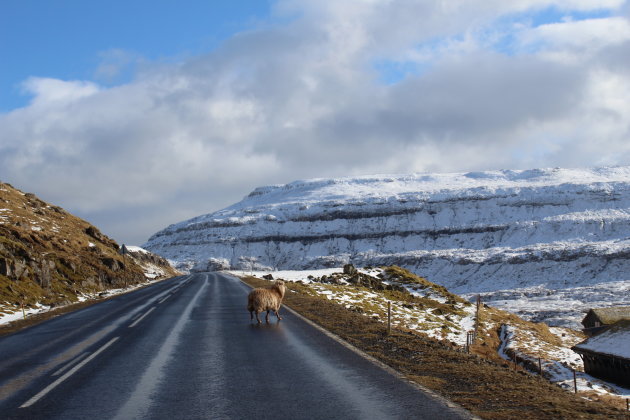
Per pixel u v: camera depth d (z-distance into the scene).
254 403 7.60
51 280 37.50
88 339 14.97
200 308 24.34
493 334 46.44
